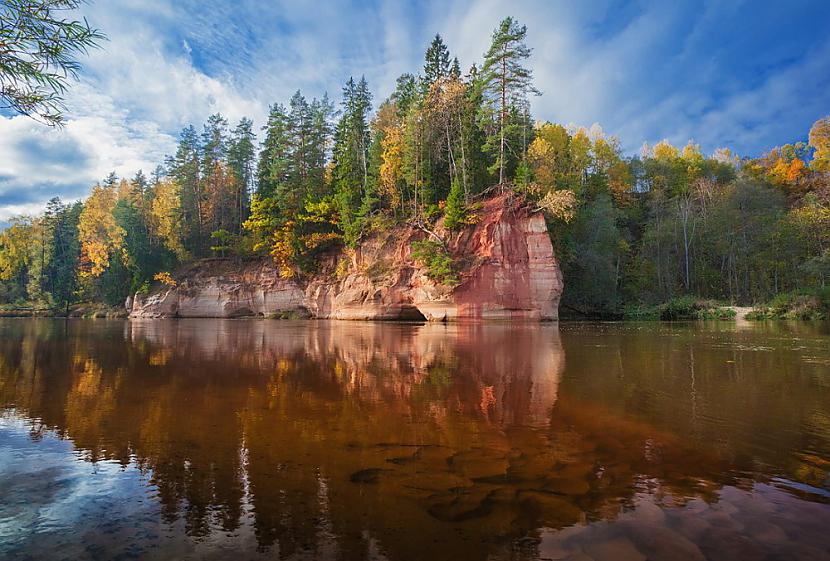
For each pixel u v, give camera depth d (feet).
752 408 25.72
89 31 22.39
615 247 168.96
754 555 10.54
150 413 25.21
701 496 14.02
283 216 172.55
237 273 182.60
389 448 18.94
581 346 59.72
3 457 17.92
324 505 13.48
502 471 16.24
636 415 24.30
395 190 154.30
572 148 197.26
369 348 59.67
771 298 160.66
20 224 253.85
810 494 14.15
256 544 11.25
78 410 25.95
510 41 135.23
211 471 16.34
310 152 184.24
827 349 54.08
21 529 12.01
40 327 119.14
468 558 10.52
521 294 125.18
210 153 210.18
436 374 38.50
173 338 78.23
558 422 23.06
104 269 210.38
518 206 131.13
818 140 167.22
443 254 128.26
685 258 184.03
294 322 137.69
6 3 20.66
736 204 173.58
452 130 155.43
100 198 225.35
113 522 12.48
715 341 65.10
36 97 22.39
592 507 13.26
